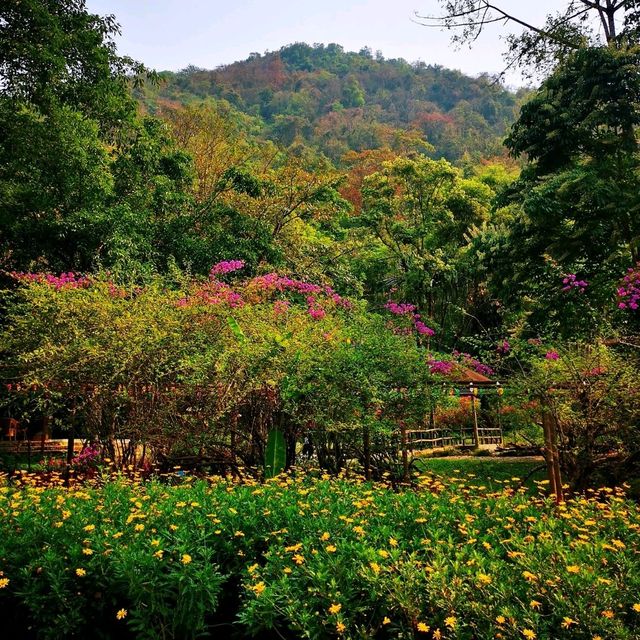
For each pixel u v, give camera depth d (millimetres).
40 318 7992
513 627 2363
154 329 7266
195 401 7062
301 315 8172
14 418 9555
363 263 25484
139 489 4434
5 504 3934
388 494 4402
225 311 7711
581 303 10758
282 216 18766
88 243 13352
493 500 4055
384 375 6727
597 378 6262
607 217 10883
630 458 6133
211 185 21922
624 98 10906
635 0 12523
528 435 6918
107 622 3080
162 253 14492
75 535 3266
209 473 7195
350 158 40875
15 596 3092
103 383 7027
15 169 12969
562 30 13984
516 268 12117
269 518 3480
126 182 15305
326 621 2596
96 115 14320
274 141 55625
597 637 2289
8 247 13320
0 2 11891
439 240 25938
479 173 33312
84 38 13156
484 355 7996
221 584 3215
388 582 2646
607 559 2955
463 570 2705
